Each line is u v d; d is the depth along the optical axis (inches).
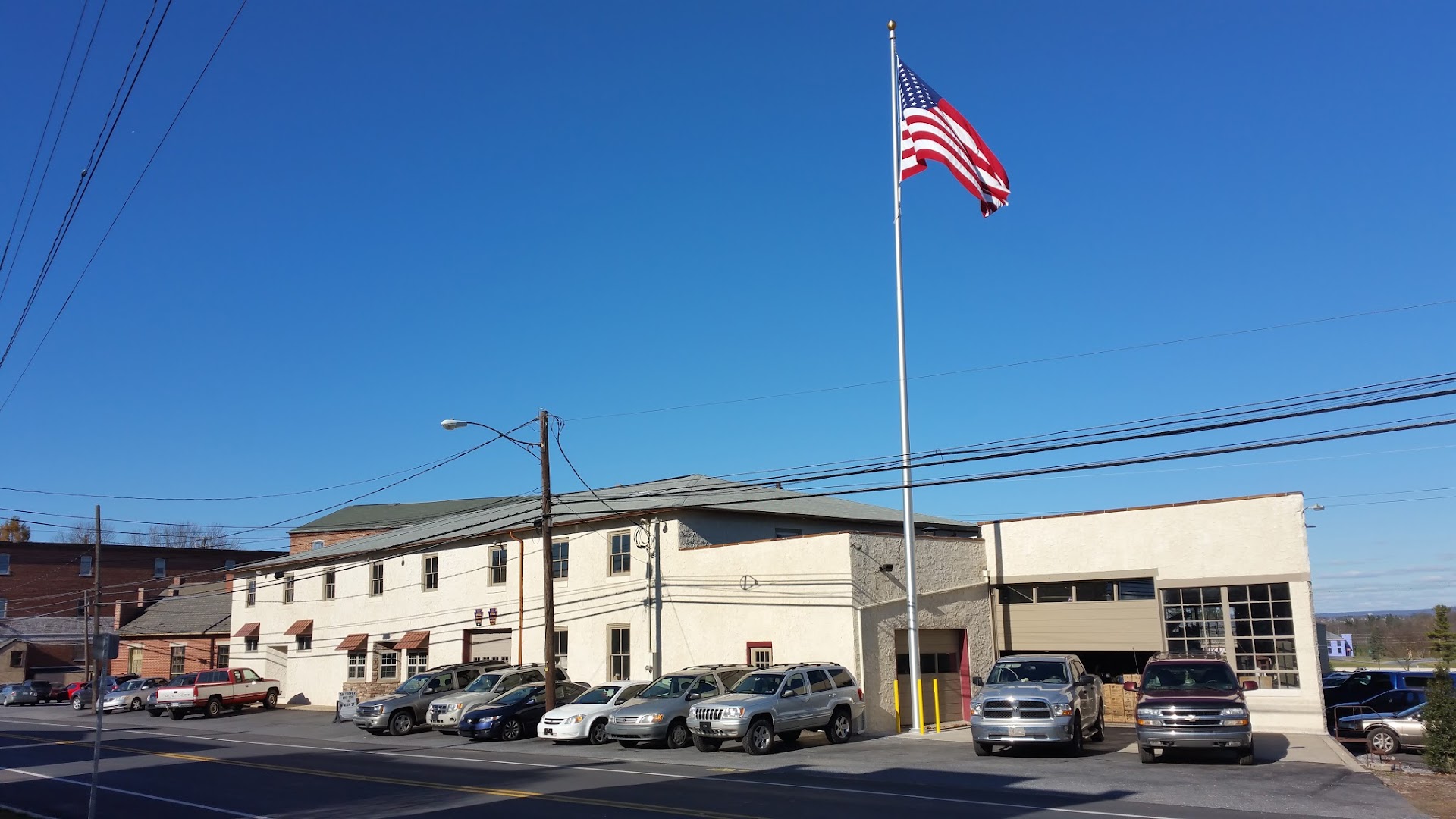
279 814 619.5
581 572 1363.2
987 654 1186.6
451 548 1584.6
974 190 987.3
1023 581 1175.6
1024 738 777.6
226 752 1064.2
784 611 1109.1
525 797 644.1
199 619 2322.8
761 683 928.9
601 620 1322.6
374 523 2994.6
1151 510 1087.6
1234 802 569.9
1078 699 815.1
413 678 1318.9
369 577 1749.5
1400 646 4055.1
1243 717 717.3
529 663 1406.3
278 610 1951.3
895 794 623.2
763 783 693.3
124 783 803.4
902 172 1050.7
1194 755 784.3
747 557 1159.6
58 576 3024.1
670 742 952.9
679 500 1306.6
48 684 2372.0
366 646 1718.8
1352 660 3981.3
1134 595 1096.2
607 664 1302.9
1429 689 713.6
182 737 1283.2
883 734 1028.5
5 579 2938.0
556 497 1649.9
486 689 1218.6
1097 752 829.8
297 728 1406.3
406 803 640.4
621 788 676.7
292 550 3041.3
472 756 942.4
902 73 1064.8
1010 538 1194.6
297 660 1883.6
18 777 869.2
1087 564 1128.2
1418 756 837.8
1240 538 1026.1
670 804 598.9
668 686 1008.2
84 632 2559.1
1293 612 984.3
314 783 770.2
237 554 3319.4
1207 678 774.5
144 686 1920.5
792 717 907.4
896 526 1535.4
